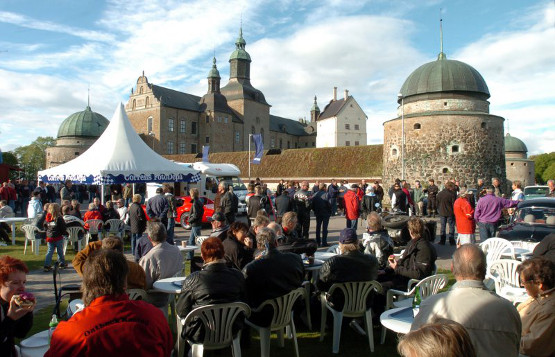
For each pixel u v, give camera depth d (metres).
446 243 15.57
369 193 18.72
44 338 4.64
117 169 14.78
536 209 11.50
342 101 93.06
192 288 5.12
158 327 3.00
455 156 30.91
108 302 2.94
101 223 13.77
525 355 4.16
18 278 3.79
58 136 80.69
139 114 80.31
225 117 85.38
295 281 5.77
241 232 7.38
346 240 6.19
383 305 6.91
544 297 4.19
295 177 44.81
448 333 1.92
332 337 6.72
